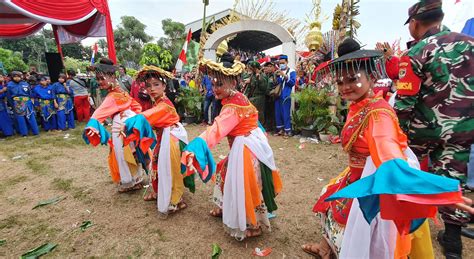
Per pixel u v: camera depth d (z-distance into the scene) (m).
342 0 6.64
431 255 1.72
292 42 7.27
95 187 3.94
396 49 3.63
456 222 2.14
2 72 11.13
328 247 2.16
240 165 2.38
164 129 2.99
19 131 7.60
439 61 2.04
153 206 3.35
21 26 9.98
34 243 2.68
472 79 2.00
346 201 1.76
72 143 6.62
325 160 4.93
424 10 2.14
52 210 3.30
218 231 2.81
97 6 7.71
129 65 23.50
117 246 2.60
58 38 10.27
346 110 6.24
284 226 2.88
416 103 2.23
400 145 1.39
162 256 2.45
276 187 2.63
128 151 3.46
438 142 2.19
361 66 1.57
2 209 3.35
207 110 8.39
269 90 6.87
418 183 1.13
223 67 2.30
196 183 4.04
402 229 1.28
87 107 9.72
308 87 6.47
